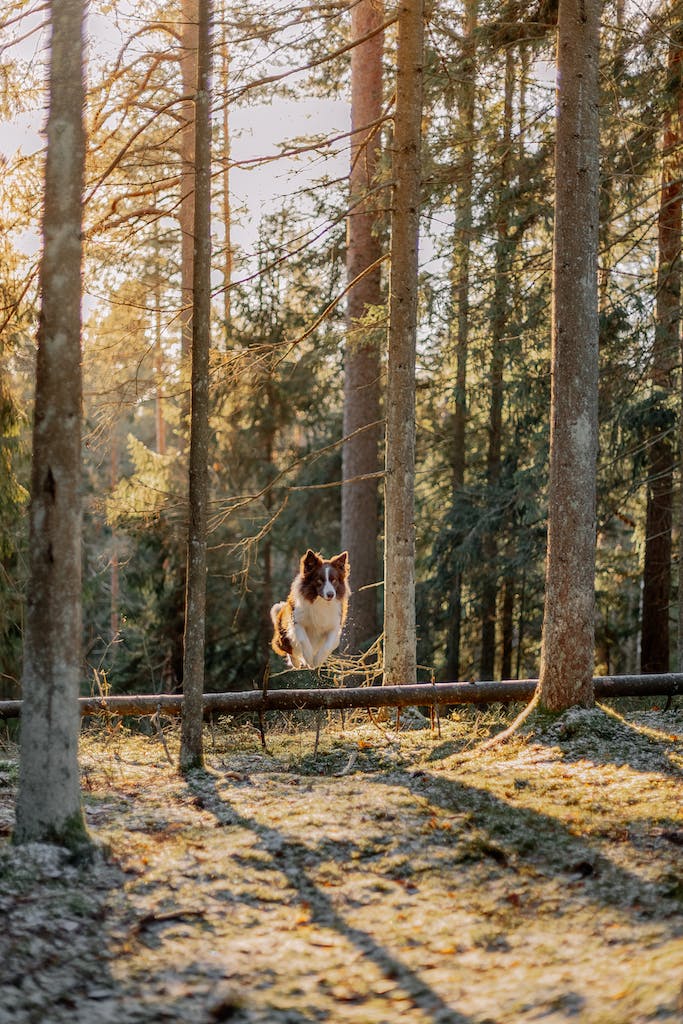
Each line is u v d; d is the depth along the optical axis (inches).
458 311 647.8
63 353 228.5
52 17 232.2
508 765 313.9
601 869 224.2
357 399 725.9
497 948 191.0
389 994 172.2
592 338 342.0
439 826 253.1
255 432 901.2
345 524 735.1
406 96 425.4
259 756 358.6
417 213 430.9
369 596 730.2
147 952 187.0
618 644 867.4
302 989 173.9
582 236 339.3
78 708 234.4
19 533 558.9
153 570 849.5
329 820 257.3
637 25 481.4
